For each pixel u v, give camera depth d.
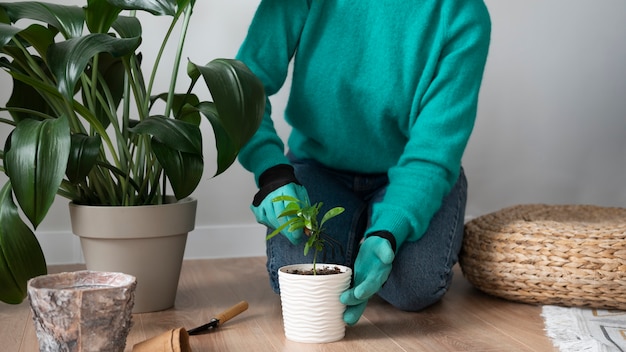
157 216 1.64
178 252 1.73
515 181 2.62
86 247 1.66
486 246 1.85
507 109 2.58
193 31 2.30
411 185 1.64
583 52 2.61
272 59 1.74
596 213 2.13
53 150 1.38
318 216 1.78
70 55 1.35
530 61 2.58
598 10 2.61
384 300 1.86
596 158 2.67
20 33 1.49
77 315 1.19
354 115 1.77
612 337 1.51
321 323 1.47
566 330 1.56
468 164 2.58
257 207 1.59
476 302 1.85
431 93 1.68
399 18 1.71
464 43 1.70
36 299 1.19
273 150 1.67
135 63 1.73
